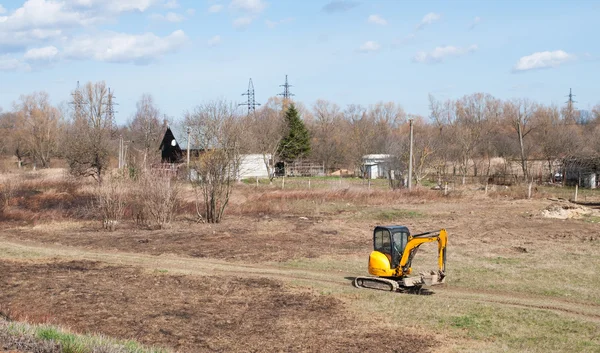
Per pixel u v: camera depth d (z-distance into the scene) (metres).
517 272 21.03
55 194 46.06
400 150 61.28
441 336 14.03
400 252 18.62
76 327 14.56
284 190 47.94
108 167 56.50
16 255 24.88
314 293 18.38
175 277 20.75
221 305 16.98
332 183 56.41
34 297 17.67
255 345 13.47
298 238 29.69
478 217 35.62
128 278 20.56
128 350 11.10
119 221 35.06
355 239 29.41
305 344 13.53
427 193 45.69
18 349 10.41
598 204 41.53
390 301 17.19
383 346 13.36
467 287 19.20
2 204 41.09
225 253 25.94
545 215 35.50
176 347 13.23
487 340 13.72
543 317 15.44
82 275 21.02
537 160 72.06
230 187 37.53
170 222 34.31
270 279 20.50
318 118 107.69
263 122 76.06
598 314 15.98
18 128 95.12
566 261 22.72
